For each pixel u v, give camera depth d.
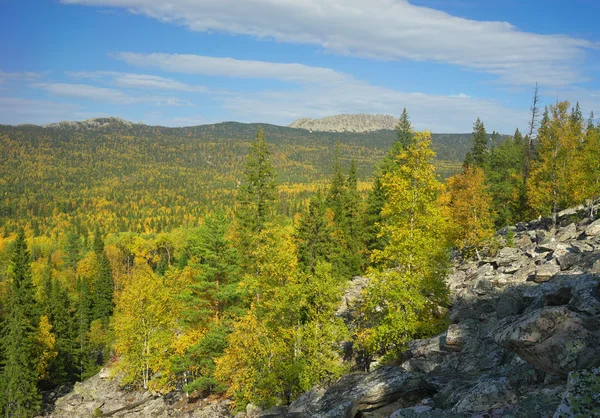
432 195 25.77
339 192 68.81
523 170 71.50
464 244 45.78
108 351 75.12
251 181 48.09
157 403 42.97
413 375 14.87
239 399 31.61
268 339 29.66
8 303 53.69
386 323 24.52
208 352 36.91
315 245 48.97
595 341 9.82
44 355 60.09
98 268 112.75
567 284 18.12
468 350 18.02
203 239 37.97
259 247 39.25
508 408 9.61
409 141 65.88
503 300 21.58
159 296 47.50
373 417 13.63
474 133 79.81
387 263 26.83
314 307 27.80
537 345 10.30
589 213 46.16
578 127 48.91
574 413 6.75
